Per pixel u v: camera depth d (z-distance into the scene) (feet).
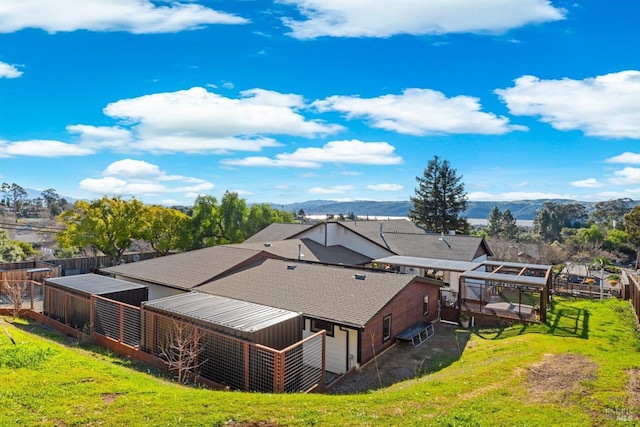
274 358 32.35
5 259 113.60
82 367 32.14
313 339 39.50
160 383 32.48
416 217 185.47
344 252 93.97
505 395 28.60
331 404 26.89
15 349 33.73
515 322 58.75
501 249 137.18
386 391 33.32
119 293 54.08
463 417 24.49
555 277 105.09
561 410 25.70
